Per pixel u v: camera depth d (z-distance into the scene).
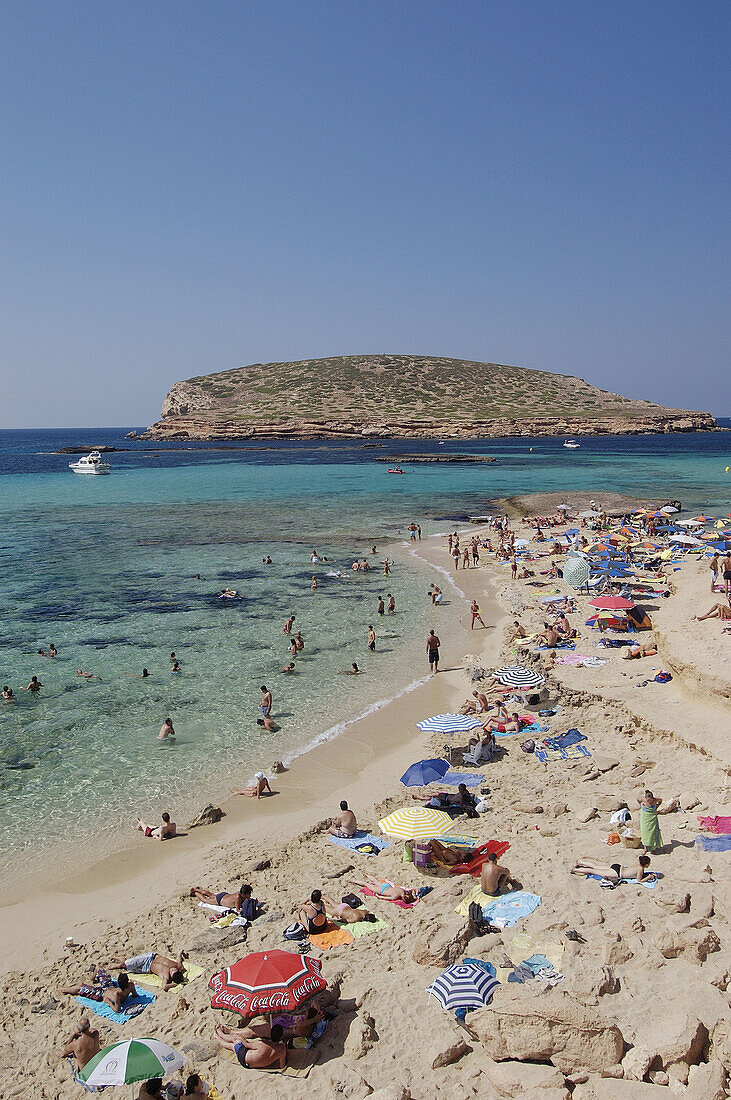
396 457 129.62
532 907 11.59
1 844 15.79
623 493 76.44
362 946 11.27
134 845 15.72
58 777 18.73
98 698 23.80
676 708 19.83
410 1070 8.60
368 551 49.22
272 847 15.32
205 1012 10.08
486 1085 8.33
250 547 50.66
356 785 18.09
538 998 8.71
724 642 22.36
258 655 27.97
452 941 10.59
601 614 29.42
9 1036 10.05
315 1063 8.95
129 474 109.06
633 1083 7.94
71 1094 8.88
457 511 68.12
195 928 12.55
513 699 22.50
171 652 28.17
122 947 12.08
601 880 12.13
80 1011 10.51
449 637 30.09
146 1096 8.43
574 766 17.42
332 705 23.17
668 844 13.20
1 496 81.56
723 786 15.23
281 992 9.18
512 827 14.83
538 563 43.31
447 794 16.53
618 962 9.88
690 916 10.73
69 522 62.16
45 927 12.98
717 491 77.06
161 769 19.12
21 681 25.27
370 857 14.62
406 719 21.94
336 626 31.75
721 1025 8.37
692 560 40.38
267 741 20.69
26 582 40.12
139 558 46.81
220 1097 8.58
